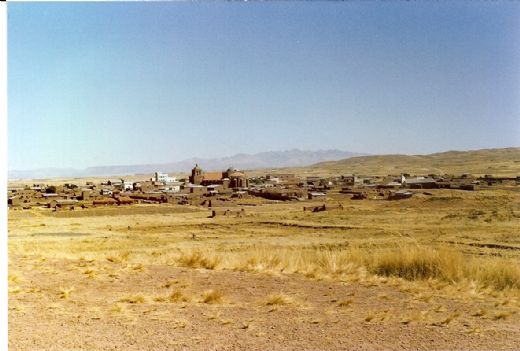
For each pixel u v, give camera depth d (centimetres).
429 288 1157
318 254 1504
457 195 7575
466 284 1196
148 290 1038
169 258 1476
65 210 7825
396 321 853
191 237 4709
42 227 5656
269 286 1121
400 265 1342
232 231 5288
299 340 740
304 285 1147
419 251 1381
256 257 1410
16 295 943
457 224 4628
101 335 732
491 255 2742
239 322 827
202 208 8512
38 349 662
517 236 3538
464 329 813
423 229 4425
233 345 711
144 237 4759
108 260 1397
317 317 869
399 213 6131
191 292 1037
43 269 1202
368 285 1169
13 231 5153
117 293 1002
